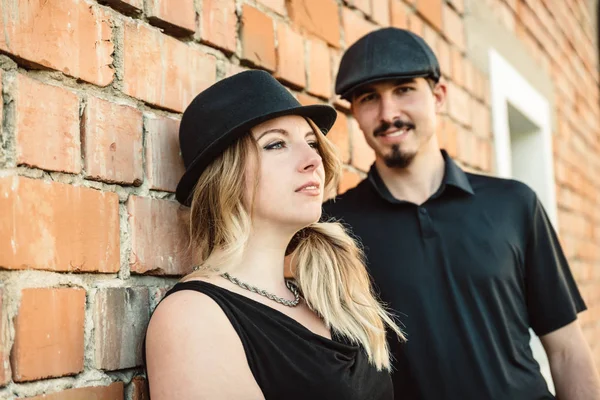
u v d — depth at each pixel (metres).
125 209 1.22
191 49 1.42
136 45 1.27
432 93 1.72
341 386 1.15
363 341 1.32
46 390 1.03
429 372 1.57
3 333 0.97
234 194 1.22
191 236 1.28
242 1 1.61
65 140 1.10
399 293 1.60
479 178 1.75
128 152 1.23
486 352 1.58
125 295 1.19
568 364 1.69
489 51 3.24
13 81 1.02
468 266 1.60
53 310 1.04
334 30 2.02
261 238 1.27
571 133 4.71
